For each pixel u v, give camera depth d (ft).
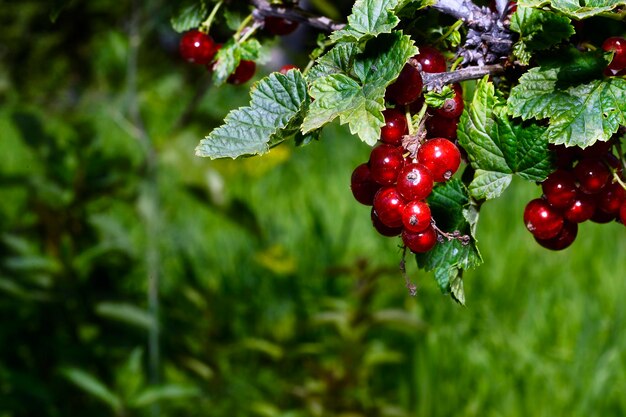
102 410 11.94
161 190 19.52
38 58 22.59
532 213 5.13
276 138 4.33
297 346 13.08
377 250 17.49
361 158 22.20
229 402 13.19
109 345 12.00
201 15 6.31
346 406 11.85
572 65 4.59
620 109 4.44
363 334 11.87
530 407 13.26
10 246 12.10
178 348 12.66
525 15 4.62
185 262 14.15
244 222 12.23
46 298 11.48
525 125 4.61
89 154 12.62
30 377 10.66
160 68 22.62
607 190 5.01
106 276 12.37
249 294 15.81
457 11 4.84
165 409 12.84
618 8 4.46
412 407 13.80
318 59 4.43
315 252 17.25
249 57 5.82
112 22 21.62
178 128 11.94
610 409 13.19
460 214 4.71
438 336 14.42
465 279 15.89
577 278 15.80
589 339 13.73
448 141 4.40
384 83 4.13
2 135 24.29
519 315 15.24
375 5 4.26
